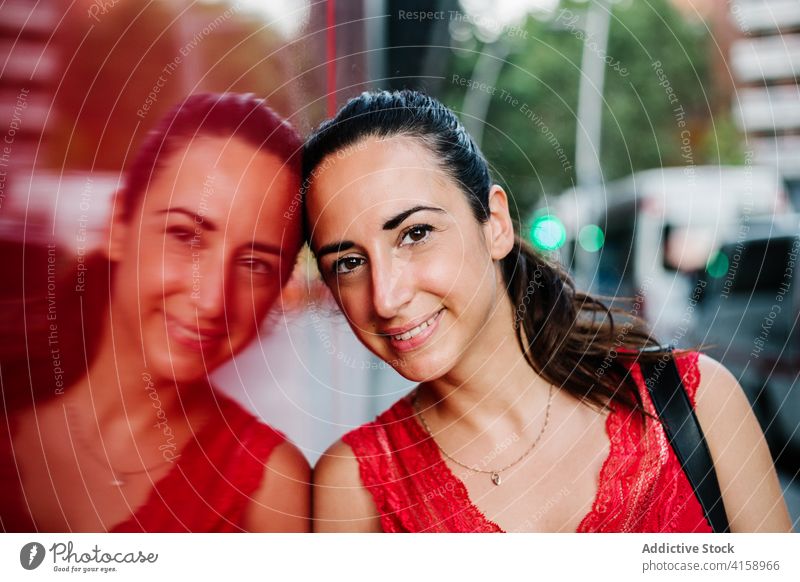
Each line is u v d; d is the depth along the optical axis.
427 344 0.83
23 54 1.00
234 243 0.98
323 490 0.95
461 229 0.83
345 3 1.12
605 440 0.89
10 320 0.99
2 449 0.99
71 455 1.01
